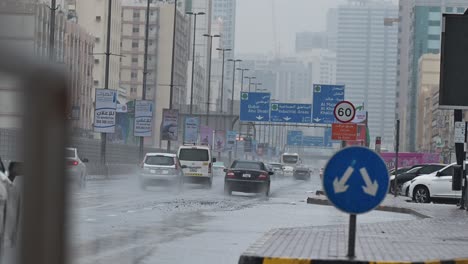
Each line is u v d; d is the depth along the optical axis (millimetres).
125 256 19000
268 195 61219
